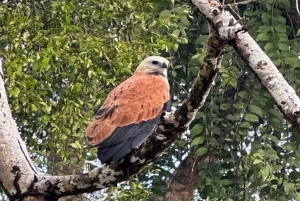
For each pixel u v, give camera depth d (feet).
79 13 42.37
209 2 23.88
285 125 49.80
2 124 26.84
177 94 50.49
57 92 43.27
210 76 23.22
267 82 23.20
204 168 48.08
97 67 40.63
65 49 39.47
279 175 48.80
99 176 25.59
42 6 42.29
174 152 53.06
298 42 48.73
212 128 45.91
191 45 49.70
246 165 51.55
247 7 48.32
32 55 39.04
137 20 42.88
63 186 25.95
